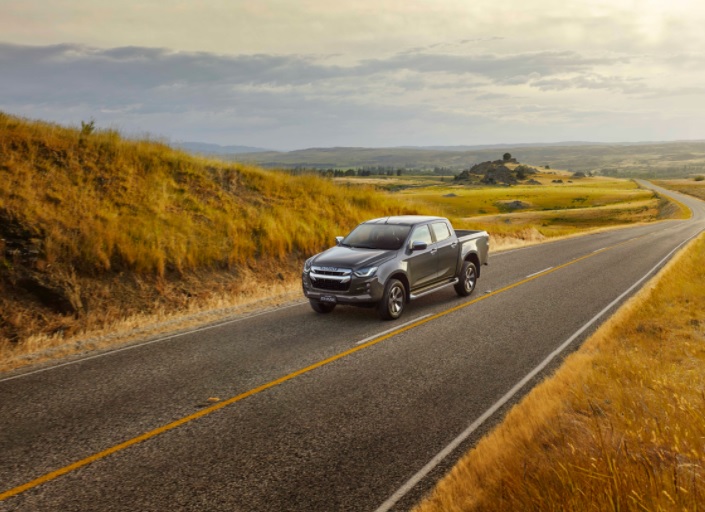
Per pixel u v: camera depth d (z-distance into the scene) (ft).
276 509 12.76
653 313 33.30
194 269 42.91
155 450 15.76
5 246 34.06
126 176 51.03
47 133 51.47
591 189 611.88
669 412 16.06
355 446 16.05
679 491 10.87
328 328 30.63
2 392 20.53
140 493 13.43
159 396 20.10
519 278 49.67
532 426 16.25
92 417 18.15
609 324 30.50
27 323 30.55
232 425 17.53
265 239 51.26
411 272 34.01
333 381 21.75
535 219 320.91
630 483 11.14
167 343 27.48
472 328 30.53
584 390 19.24
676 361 23.86
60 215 39.60
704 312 33.04
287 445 16.11
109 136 57.21
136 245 40.57
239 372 22.88
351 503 13.04
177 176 57.31
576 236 113.09
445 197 525.75
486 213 428.97
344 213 68.95
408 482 13.99
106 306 34.73
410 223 36.01
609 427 15.72
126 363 24.16
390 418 18.10
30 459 15.19
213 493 13.46
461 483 13.20
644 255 70.59
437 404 19.29
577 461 12.64
